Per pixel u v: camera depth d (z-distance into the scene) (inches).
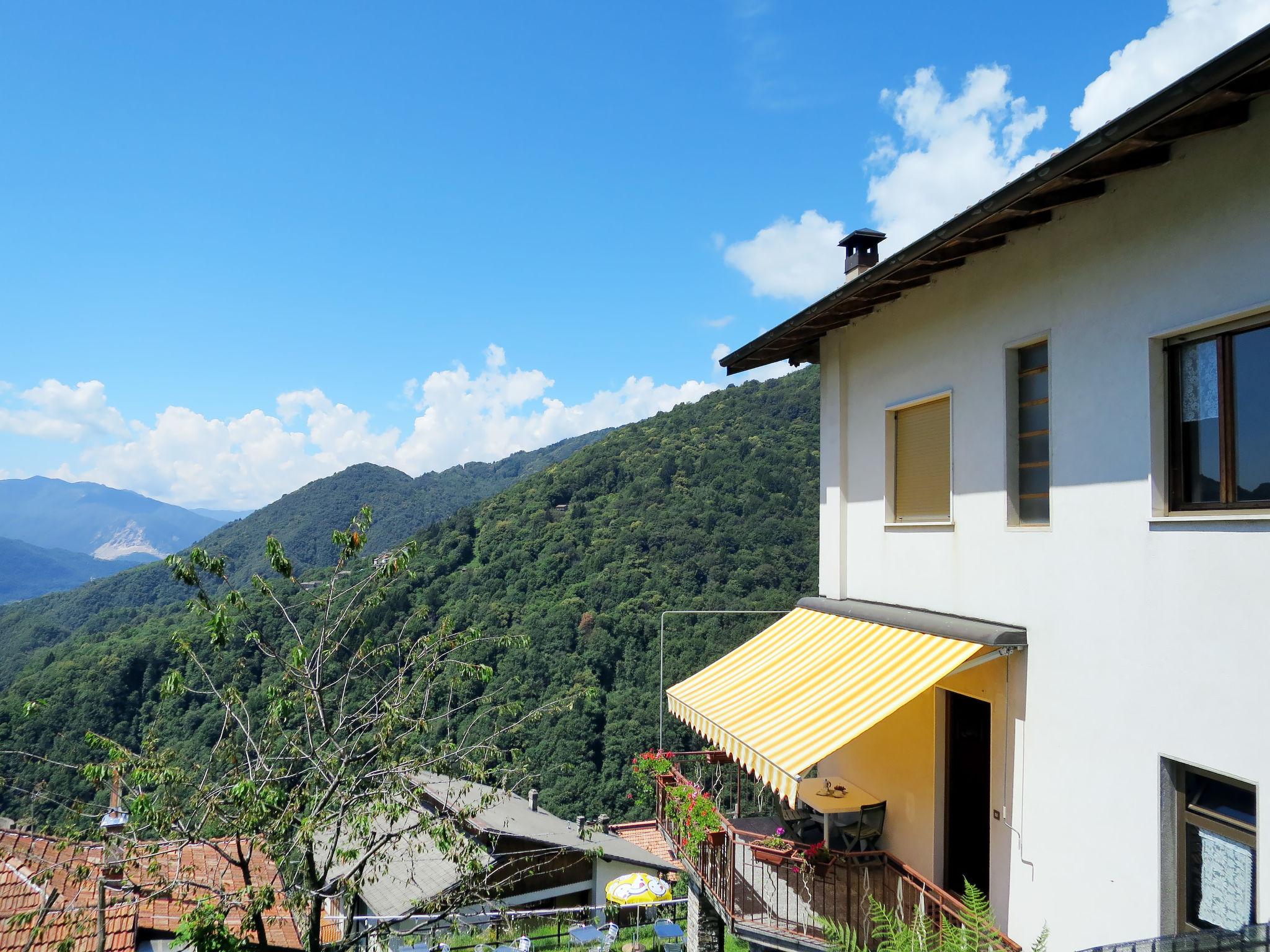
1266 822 207.5
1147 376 252.8
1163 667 241.8
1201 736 227.3
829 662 384.8
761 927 350.0
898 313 405.1
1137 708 250.7
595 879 1177.4
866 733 431.2
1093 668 269.4
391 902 936.9
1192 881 234.2
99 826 356.8
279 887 356.2
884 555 412.2
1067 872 276.2
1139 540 253.0
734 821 512.4
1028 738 298.7
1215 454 235.3
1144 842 245.3
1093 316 275.4
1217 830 226.7
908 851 385.4
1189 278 238.2
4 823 537.0
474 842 414.3
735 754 343.6
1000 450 323.6
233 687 398.0
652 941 931.3
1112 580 263.0
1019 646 301.3
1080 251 282.5
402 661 426.0
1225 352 232.8
